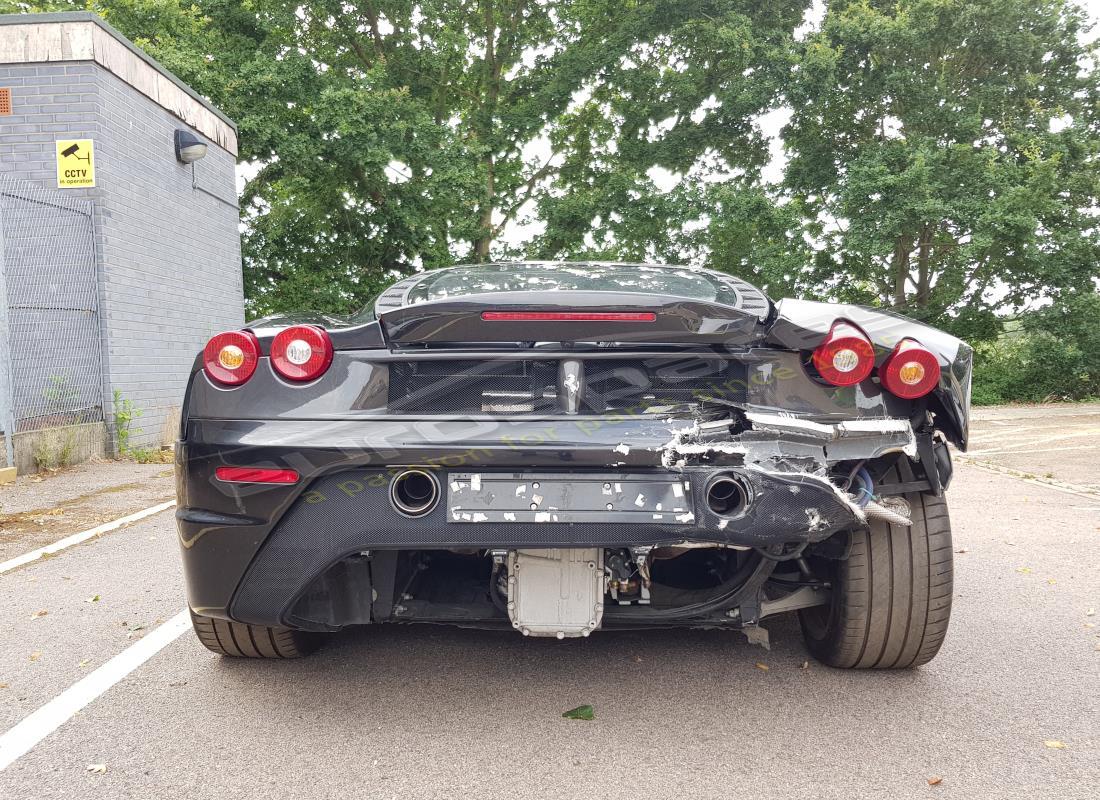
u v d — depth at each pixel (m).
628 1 24.25
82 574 4.14
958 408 2.30
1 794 2.02
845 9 21.78
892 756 2.19
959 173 20.06
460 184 19.72
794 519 2.12
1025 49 20.91
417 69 24.23
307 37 24.38
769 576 2.52
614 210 22.64
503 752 2.21
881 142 21.98
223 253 11.90
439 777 2.08
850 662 2.69
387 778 2.08
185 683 2.72
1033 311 20.86
